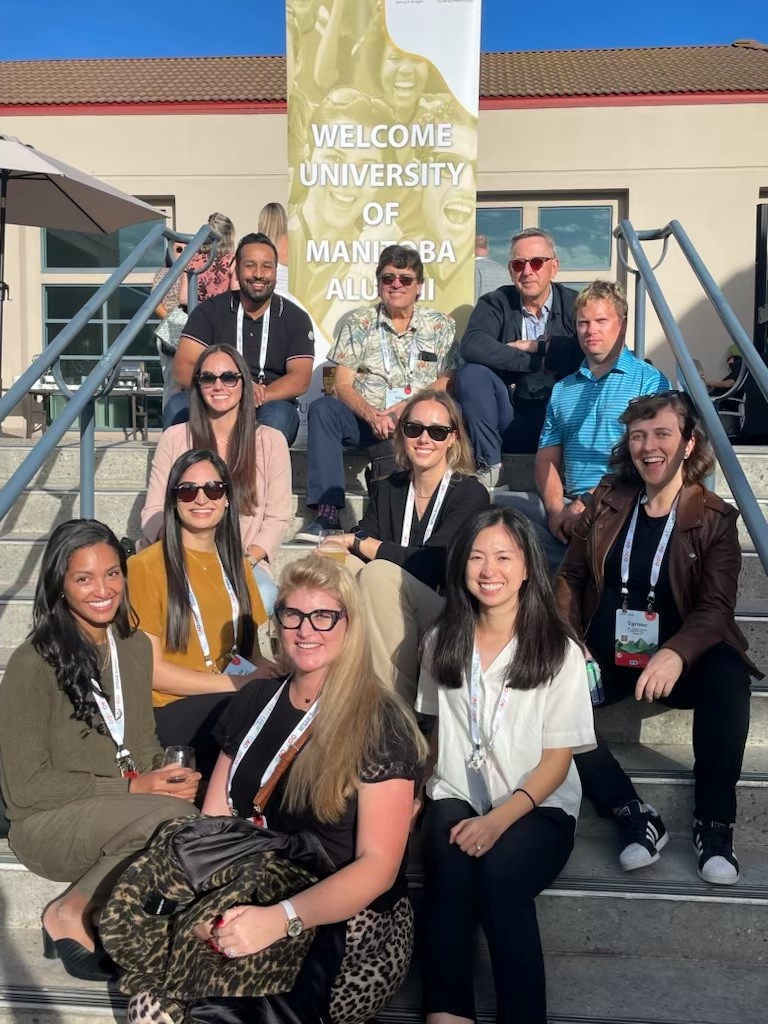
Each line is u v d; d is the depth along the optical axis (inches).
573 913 93.0
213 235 196.5
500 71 486.0
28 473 116.6
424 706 97.3
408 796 80.9
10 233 434.0
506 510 92.9
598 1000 85.7
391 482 128.6
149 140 428.5
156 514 133.8
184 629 108.5
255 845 78.9
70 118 428.5
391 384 166.4
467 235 194.4
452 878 84.3
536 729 91.4
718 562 104.3
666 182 423.2
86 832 87.4
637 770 104.9
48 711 91.9
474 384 154.7
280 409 157.2
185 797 92.4
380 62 191.2
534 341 160.2
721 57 505.4
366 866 78.0
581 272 435.8
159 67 513.3
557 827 89.6
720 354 422.9
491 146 428.1
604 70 477.7
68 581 92.4
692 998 86.3
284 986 76.0
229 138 426.0
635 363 140.3
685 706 103.7
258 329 166.9
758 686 114.7
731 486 105.4
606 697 111.6
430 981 80.7
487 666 93.7
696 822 98.0
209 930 75.0
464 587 93.5
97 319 436.5
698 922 92.0
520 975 79.8
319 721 81.5
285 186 426.6
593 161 424.8
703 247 423.8
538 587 91.7
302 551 141.8
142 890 77.1
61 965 90.7
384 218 195.2
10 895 97.3
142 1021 74.2
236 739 89.0
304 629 82.0
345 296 197.0
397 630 105.0
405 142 193.0
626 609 108.6
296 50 191.9
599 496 112.3
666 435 104.5
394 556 120.6
